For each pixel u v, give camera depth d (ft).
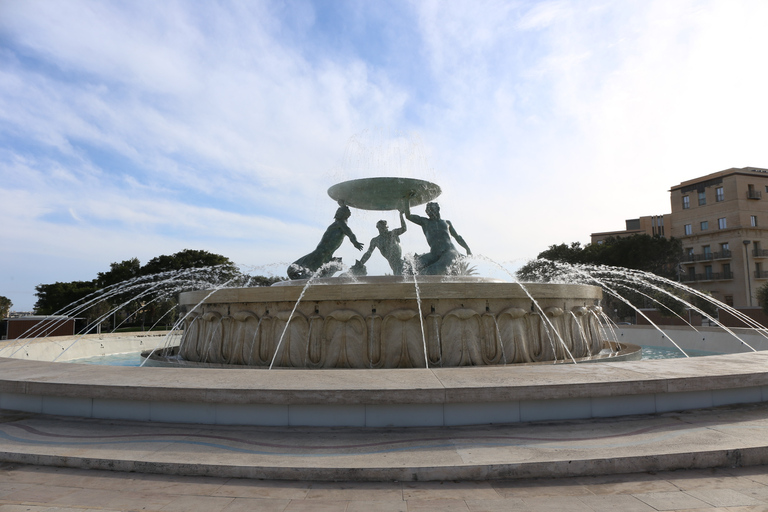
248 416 18.10
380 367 28.73
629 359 34.32
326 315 29.43
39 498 12.71
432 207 41.60
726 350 48.73
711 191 185.78
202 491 13.17
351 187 42.98
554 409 18.33
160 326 148.05
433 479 13.76
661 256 153.38
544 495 12.71
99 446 15.99
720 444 15.17
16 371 22.15
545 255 168.04
